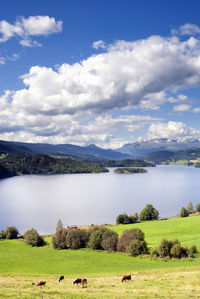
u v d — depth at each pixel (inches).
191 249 2541.8
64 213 7249.0
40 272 2237.9
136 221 5383.9
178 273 1808.6
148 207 5639.8
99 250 3011.8
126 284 1521.9
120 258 2655.0
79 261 2578.7
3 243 3681.1
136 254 2738.7
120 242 2918.3
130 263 2439.7
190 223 4338.1
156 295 1222.3
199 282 1504.7
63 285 1528.1
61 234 3265.3
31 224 6013.8
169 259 2497.5
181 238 3334.2
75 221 6289.4
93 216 6845.5
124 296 1194.0
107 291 1318.9
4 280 1780.3
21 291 1288.1
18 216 6894.7
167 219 5265.8
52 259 2704.2
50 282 1664.6
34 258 2773.1
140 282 1571.1
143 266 2314.2
